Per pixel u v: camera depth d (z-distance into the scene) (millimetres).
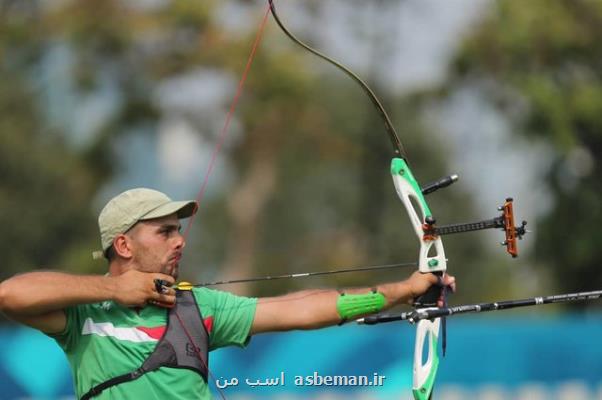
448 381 36906
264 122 79250
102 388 17031
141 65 79625
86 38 78500
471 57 75750
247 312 17969
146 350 17109
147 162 132625
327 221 89625
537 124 73375
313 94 79375
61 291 16656
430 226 18547
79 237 80688
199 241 99312
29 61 82625
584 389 37844
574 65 75438
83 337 17203
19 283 16656
